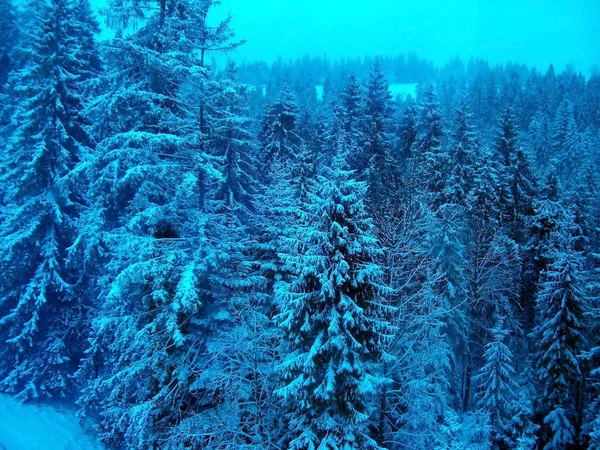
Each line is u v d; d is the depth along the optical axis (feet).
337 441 34.63
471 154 84.64
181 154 51.34
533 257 71.67
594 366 55.62
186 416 49.96
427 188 81.87
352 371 35.22
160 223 50.85
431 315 53.62
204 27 52.24
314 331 36.88
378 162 87.04
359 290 36.60
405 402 50.06
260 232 64.75
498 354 57.06
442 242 63.57
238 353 48.98
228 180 71.56
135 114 53.47
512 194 85.05
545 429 58.23
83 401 61.82
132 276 45.52
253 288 55.16
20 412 59.31
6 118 87.40
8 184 74.23
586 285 59.57
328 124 124.77
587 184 106.42
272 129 101.09
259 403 47.93
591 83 282.36
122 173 53.88
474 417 57.00
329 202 35.70
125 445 57.36
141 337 47.14
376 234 60.39
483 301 70.38
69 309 67.21
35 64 68.54
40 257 67.15
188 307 43.16
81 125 71.20
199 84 50.60
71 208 69.97
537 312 67.41
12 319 62.75
